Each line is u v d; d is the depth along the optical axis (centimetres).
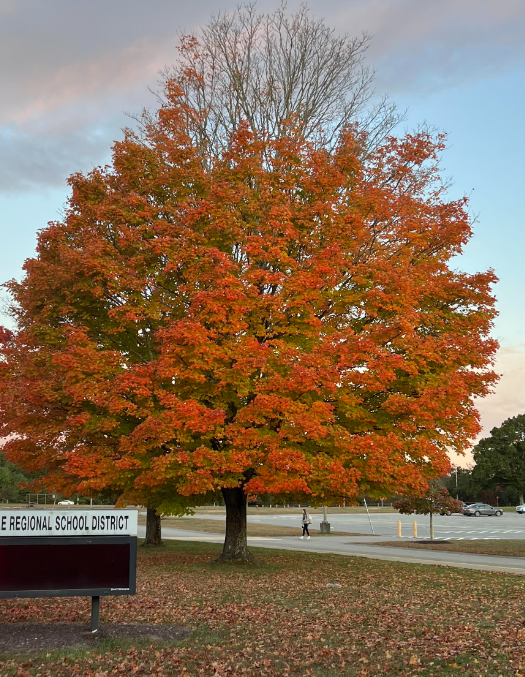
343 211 2005
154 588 1507
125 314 1833
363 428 1767
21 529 958
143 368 1659
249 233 1961
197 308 1684
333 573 1811
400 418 1780
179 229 1864
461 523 5316
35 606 1255
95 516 980
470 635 1000
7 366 1978
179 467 1669
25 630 1001
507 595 1421
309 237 1956
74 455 1681
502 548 2780
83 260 1788
